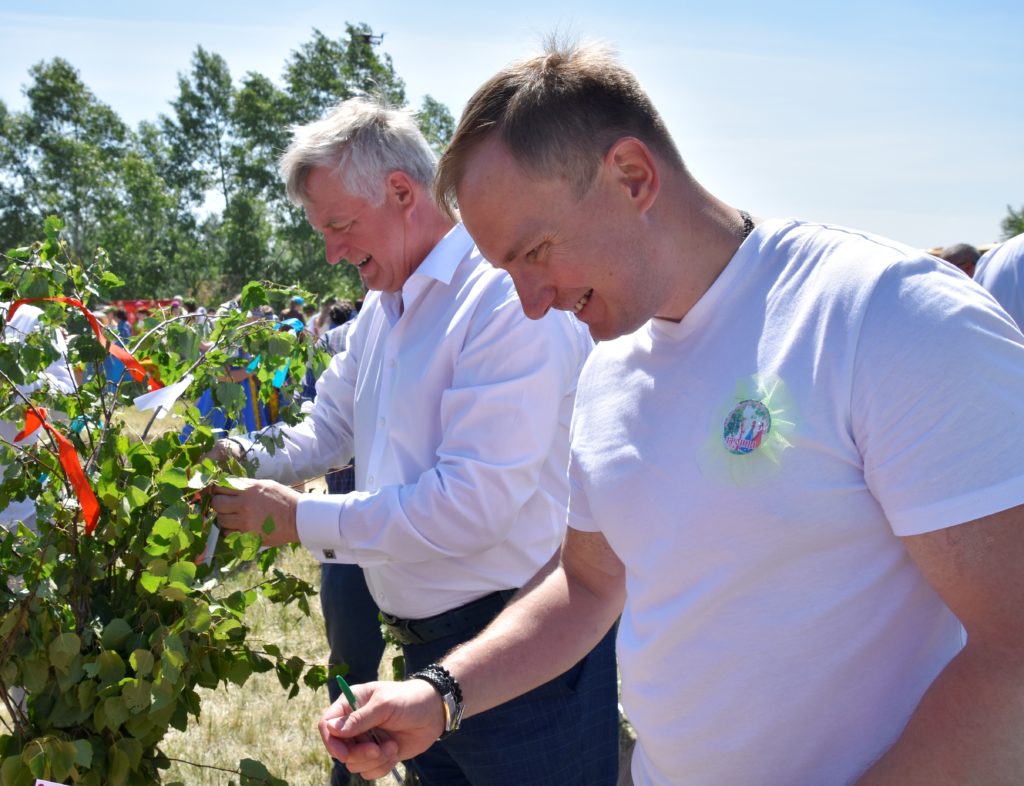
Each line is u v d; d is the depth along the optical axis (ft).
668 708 4.30
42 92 165.78
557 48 4.20
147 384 6.75
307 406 8.80
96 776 5.91
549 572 5.44
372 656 10.27
